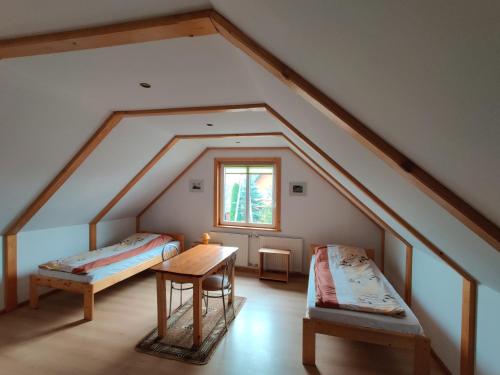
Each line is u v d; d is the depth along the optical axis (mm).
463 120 552
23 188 2811
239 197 5055
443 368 2283
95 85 2078
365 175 1784
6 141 2232
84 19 1235
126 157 3572
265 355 2422
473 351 1895
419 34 410
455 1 299
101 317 3084
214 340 2635
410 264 3135
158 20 1208
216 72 1834
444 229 1422
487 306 1765
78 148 2877
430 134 726
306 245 4602
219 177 5086
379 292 2561
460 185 863
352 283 2791
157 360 2330
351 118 1086
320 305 2330
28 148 2439
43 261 3621
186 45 1490
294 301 3586
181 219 5234
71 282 3107
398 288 3537
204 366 2264
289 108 1834
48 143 2555
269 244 4664
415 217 1668
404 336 2064
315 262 3668
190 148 4566
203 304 3457
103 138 2953
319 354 2445
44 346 2512
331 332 2232
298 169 4621
